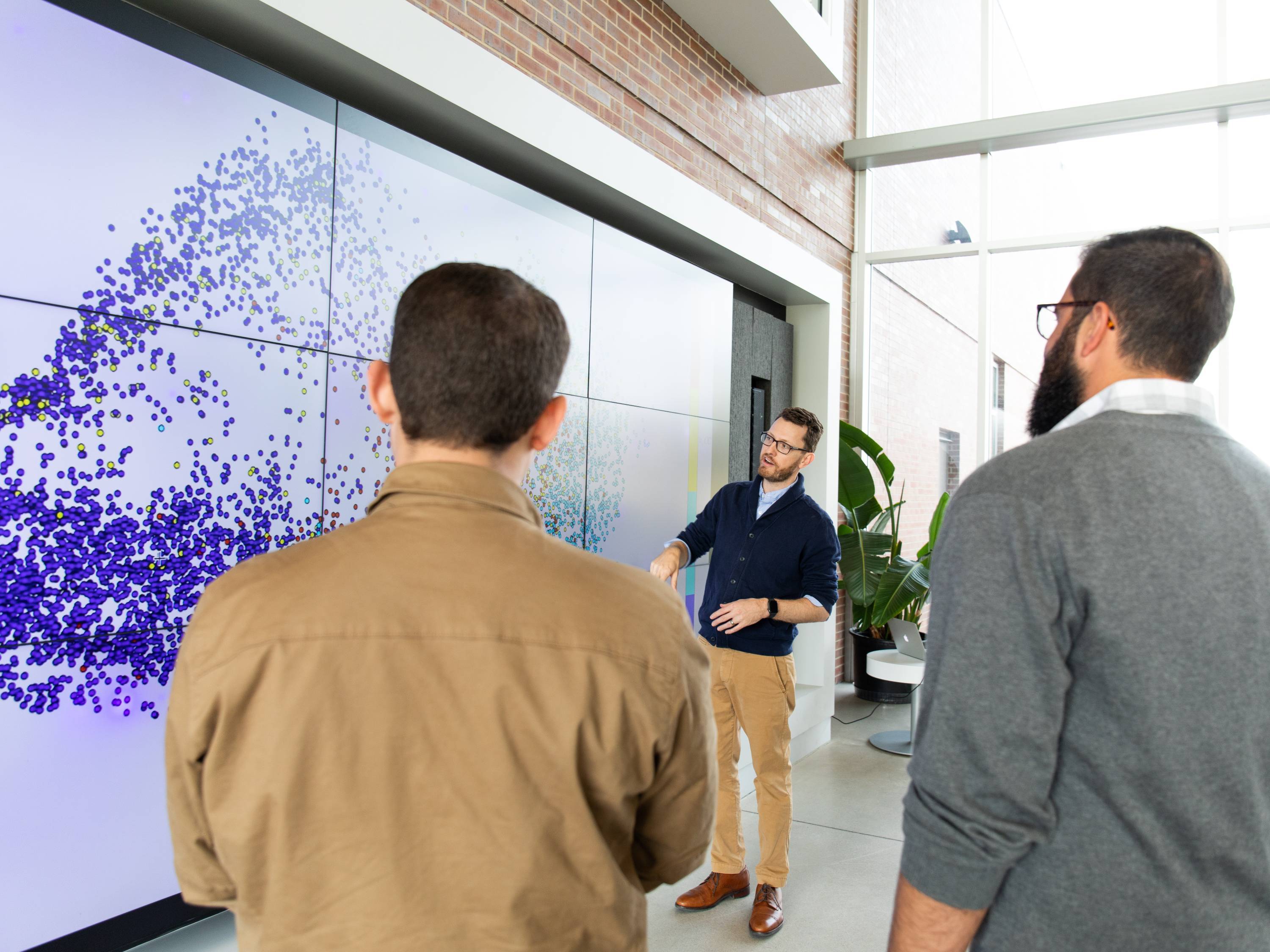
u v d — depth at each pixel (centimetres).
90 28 167
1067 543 81
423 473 76
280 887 67
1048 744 81
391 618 69
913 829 86
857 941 251
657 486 368
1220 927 80
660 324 368
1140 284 90
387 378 84
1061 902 82
